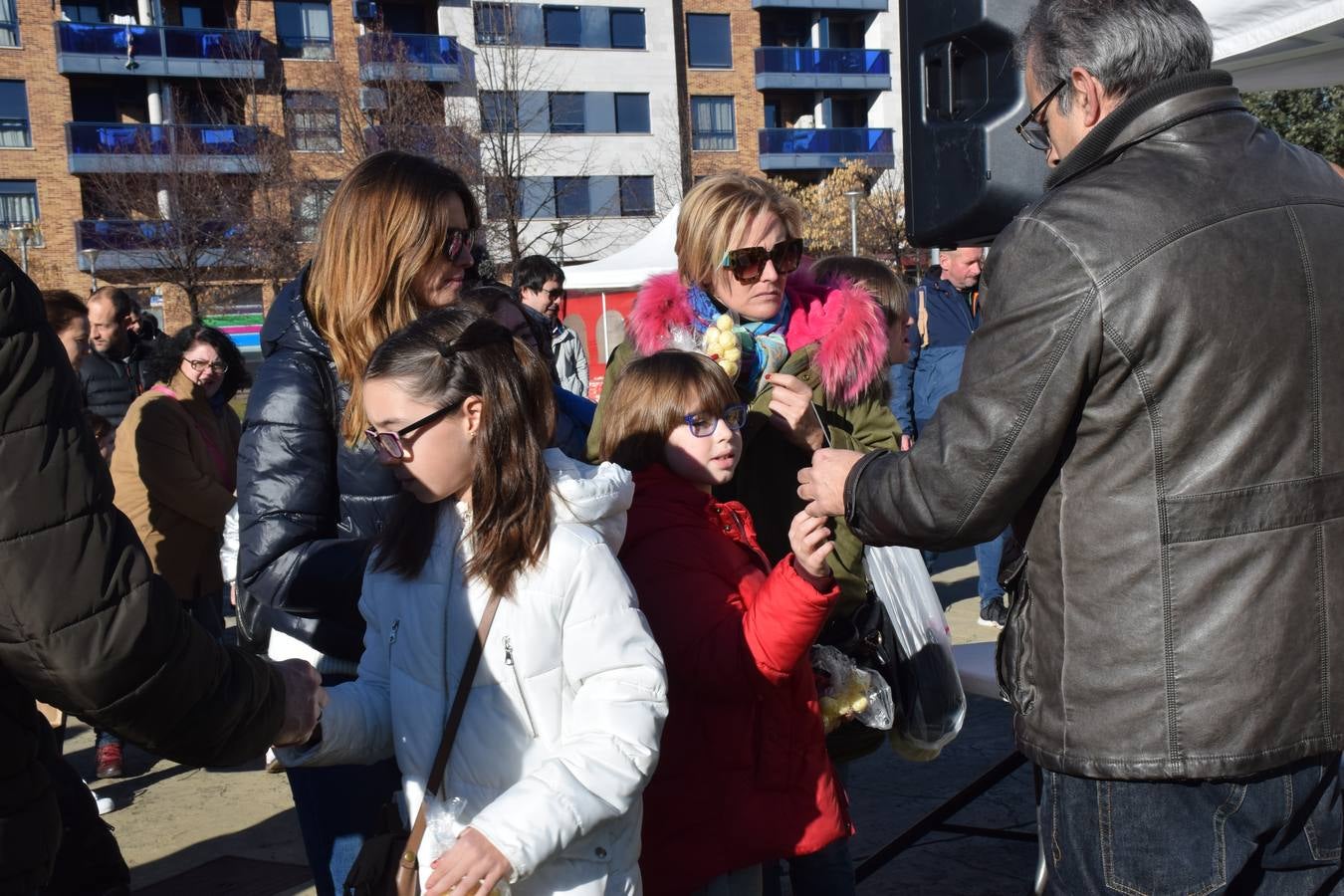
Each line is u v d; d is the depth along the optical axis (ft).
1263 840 5.97
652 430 7.73
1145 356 5.57
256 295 104.32
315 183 94.68
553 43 116.37
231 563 13.51
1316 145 42.04
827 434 9.07
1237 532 5.60
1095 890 6.03
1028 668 6.22
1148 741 5.69
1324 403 5.72
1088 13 6.05
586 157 117.91
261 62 106.32
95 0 109.70
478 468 6.02
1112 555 5.73
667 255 40.37
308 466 7.32
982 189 10.35
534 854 5.42
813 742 7.59
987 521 5.96
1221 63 15.14
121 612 4.68
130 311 20.85
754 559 7.89
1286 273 5.65
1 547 4.49
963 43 10.62
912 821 12.53
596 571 6.07
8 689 4.87
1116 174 5.84
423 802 5.92
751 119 127.95
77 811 7.93
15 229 103.40
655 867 7.30
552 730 6.00
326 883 7.66
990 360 5.89
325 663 7.68
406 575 6.27
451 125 92.22
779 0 127.24
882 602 9.05
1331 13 12.48
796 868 8.32
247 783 14.93
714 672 7.06
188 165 98.73
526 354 6.27
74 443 4.70
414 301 7.34
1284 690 5.66
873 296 9.73
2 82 105.70
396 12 111.65
